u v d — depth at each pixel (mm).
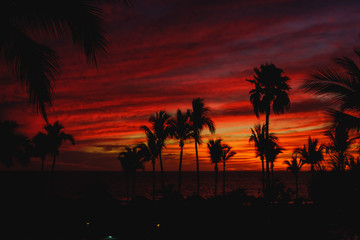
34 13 4094
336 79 6992
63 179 168000
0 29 3893
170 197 21875
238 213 17844
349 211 9188
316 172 10227
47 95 4309
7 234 16438
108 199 22703
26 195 21781
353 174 9180
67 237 16578
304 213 14836
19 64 4125
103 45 4398
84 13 4246
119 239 16203
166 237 16125
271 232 14711
